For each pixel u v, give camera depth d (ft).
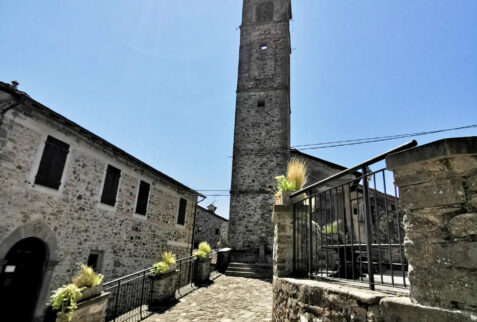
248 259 39.45
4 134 19.17
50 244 21.65
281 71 52.06
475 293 4.40
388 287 6.64
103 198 27.12
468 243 4.65
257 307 19.13
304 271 11.87
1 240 18.61
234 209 45.80
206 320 16.65
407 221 5.64
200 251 30.04
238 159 48.47
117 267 28.25
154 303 20.86
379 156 7.19
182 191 42.63
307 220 12.62
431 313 4.73
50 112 21.11
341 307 6.77
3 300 19.33
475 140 4.97
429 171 5.43
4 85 18.80
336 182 42.34
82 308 14.83
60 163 22.97
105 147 26.96
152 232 34.42
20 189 19.92
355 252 12.32
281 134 48.37
